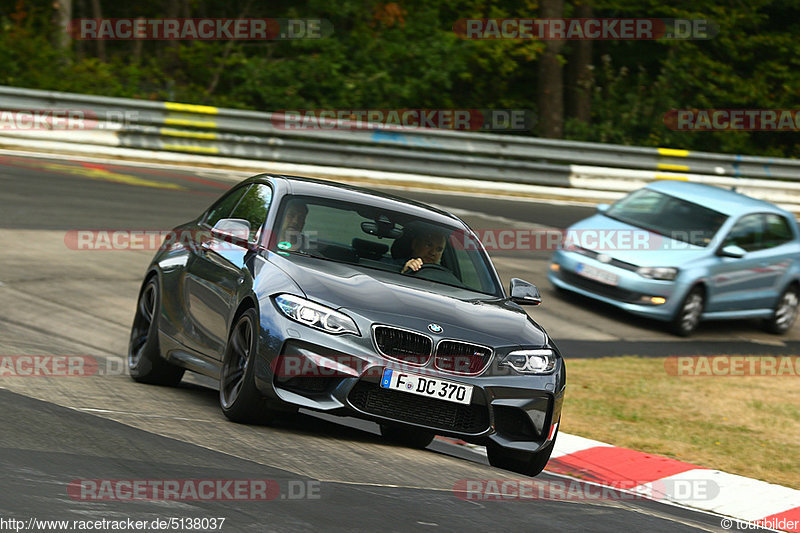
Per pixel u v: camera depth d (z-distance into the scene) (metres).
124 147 74.81
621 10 120.88
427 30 109.25
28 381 25.28
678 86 118.44
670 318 51.44
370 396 22.38
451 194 79.88
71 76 87.44
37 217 52.72
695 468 29.52
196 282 26.88
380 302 23.23
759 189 94.88
